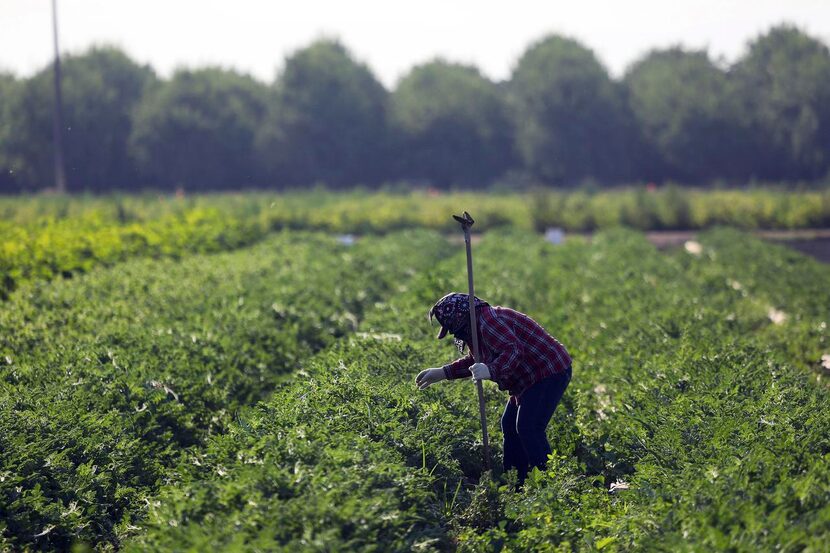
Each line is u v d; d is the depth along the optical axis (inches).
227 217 4466.0
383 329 1713.8
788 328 1892.2
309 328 1953.7
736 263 3058.6
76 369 1381.6
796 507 816.3
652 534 813.2
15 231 3420.3
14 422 1122.0
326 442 979.3
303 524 782.5
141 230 3442.4
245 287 2276.1
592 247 3828.7
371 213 6092.5
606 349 1642.5
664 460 1025.5
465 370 1113.4
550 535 887.1
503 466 1146.7
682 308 1902.1
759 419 1085.8
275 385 1594.5
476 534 961.5
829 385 1510.8
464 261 2913.4
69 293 2096.5
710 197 6407.5
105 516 1034.7
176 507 836.0
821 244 5216.5
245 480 847.7
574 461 1089.4
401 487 909.8
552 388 1089.4
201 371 1493.6
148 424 1254.3
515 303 2140.7
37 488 995.3
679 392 1253.7
